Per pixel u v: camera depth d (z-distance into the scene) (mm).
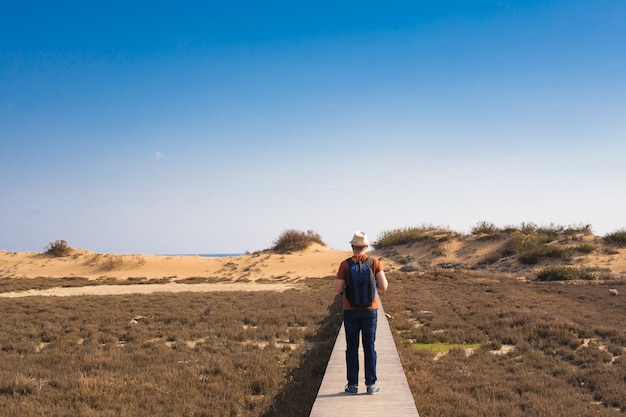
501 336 16562
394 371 10703
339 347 13289
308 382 11422
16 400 10367
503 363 13562
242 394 10883
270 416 9609
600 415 9539
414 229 55969
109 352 14945
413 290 31031
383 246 55406
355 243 9203
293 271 47531
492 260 43812
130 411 9719
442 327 19109
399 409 8297
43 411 9680
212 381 11898
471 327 18438
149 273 49125
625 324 18781
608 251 39688
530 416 9422
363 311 9070
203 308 25156
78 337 17562
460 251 47625
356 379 9195
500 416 9445
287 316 22141
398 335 17266
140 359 14062
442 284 34125
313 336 17422
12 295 33531
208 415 9695
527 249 42969
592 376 11938
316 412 8180
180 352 15000
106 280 44625
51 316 22391
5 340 16922
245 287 38531
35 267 53000
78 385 11375
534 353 14336
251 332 18297
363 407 8406
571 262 39219
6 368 12977
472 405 9852
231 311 23875
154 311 23922
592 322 19062
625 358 13500
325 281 40531
